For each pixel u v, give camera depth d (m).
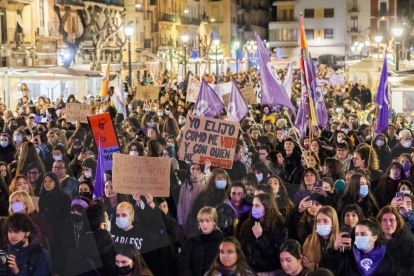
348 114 27.28
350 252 9.23
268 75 18.05
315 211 10.48
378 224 8.98
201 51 101.38
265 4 141.12
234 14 119.38
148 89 29.14
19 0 51.25
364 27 128.38
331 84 47.12
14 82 31.75
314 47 128.25
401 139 17.44
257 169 13.00
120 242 9.95
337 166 13.95
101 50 65.69
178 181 12.97
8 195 11.91
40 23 55.75
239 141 16.05
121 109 23.77
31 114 23.56
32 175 12.83
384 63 16.86
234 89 18.94
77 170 15.24
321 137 19.09
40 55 54.50
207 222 9.73
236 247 8.74
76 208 9.90
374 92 42.75
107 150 13.10
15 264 8.93
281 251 8.59
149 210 10.62
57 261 10.19
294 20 128.38
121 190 10.92
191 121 13.11
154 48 87.31
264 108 27.09
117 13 73.44
